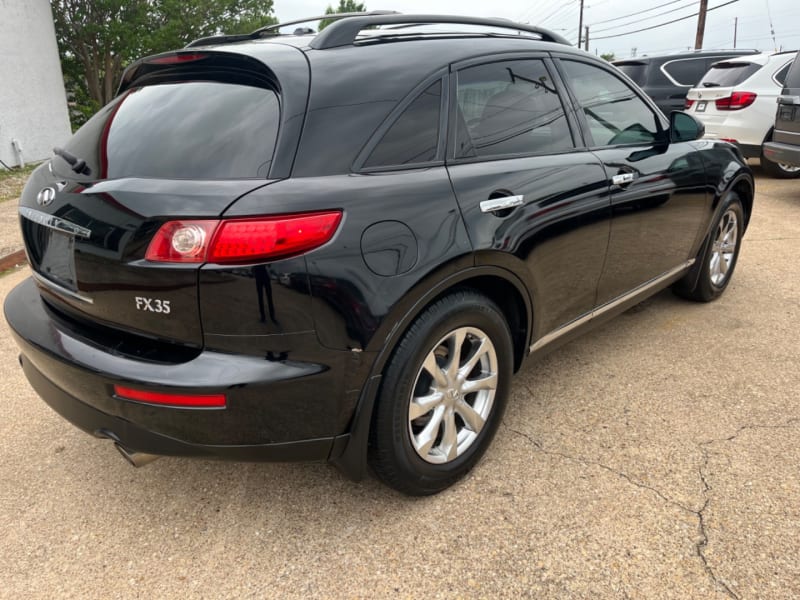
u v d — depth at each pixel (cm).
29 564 214
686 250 377
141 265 184
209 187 184
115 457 275
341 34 232
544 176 257
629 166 308
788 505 226
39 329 224
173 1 2516
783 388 309
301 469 262
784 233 596
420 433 228
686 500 231
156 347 196
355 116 207
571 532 218
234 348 185
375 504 238
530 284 253
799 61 705
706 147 388
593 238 286
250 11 2847
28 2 1351
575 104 295
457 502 237
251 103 205
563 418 291
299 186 187
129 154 210
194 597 199
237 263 177
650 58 1119
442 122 231
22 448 283
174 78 235
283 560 212
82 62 2595
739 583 194
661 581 196
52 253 220
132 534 227
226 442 191
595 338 379
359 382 200
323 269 184
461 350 240
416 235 204
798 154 683
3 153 1286
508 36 281
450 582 200
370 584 201
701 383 318
